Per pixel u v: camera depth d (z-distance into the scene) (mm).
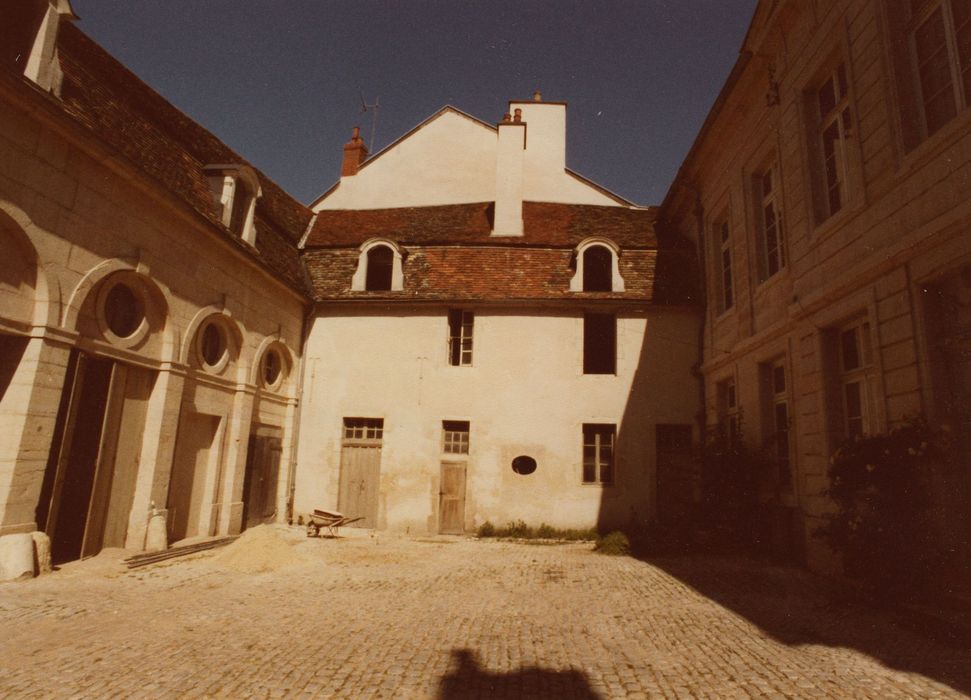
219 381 11055
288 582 7445
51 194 7262
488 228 15703
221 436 11094
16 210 6777
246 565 8266
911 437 5344
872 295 6410
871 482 5559
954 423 5398
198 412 10453
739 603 6082
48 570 7156
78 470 8125
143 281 9000
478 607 6133
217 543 10141
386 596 6680
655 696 3705
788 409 8539
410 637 5043
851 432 7227
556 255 14555
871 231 6559
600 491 12828
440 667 4273
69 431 7719
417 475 13266
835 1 7445
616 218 16297
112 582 7121
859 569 5707
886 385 6133
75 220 7625
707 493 10094
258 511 12445
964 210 5004
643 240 14938
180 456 10109
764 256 10148
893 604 5359
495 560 9281
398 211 17016
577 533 12352
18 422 6984
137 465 9188
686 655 4465
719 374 11852
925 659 4207
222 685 3928
